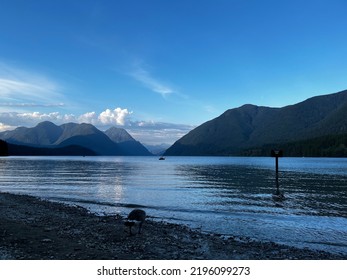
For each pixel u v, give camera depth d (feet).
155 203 116.37
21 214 86.02
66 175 263.49
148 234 66.54
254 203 117.08
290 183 191.72
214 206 110.11
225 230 76.23
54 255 48.08
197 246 59.26
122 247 55.26
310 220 87.66
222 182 199.72
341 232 74.33
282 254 55.83
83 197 133.08
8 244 52.70
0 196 128.36
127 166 459.73
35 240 55.98
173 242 61.26
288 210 102.83
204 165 490.90
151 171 327.26
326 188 166.09
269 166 424.87
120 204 114.32
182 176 252.62
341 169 338.34
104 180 215.92
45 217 82.69
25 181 208.64
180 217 91.25
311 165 444.96
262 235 71.61
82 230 67.51
